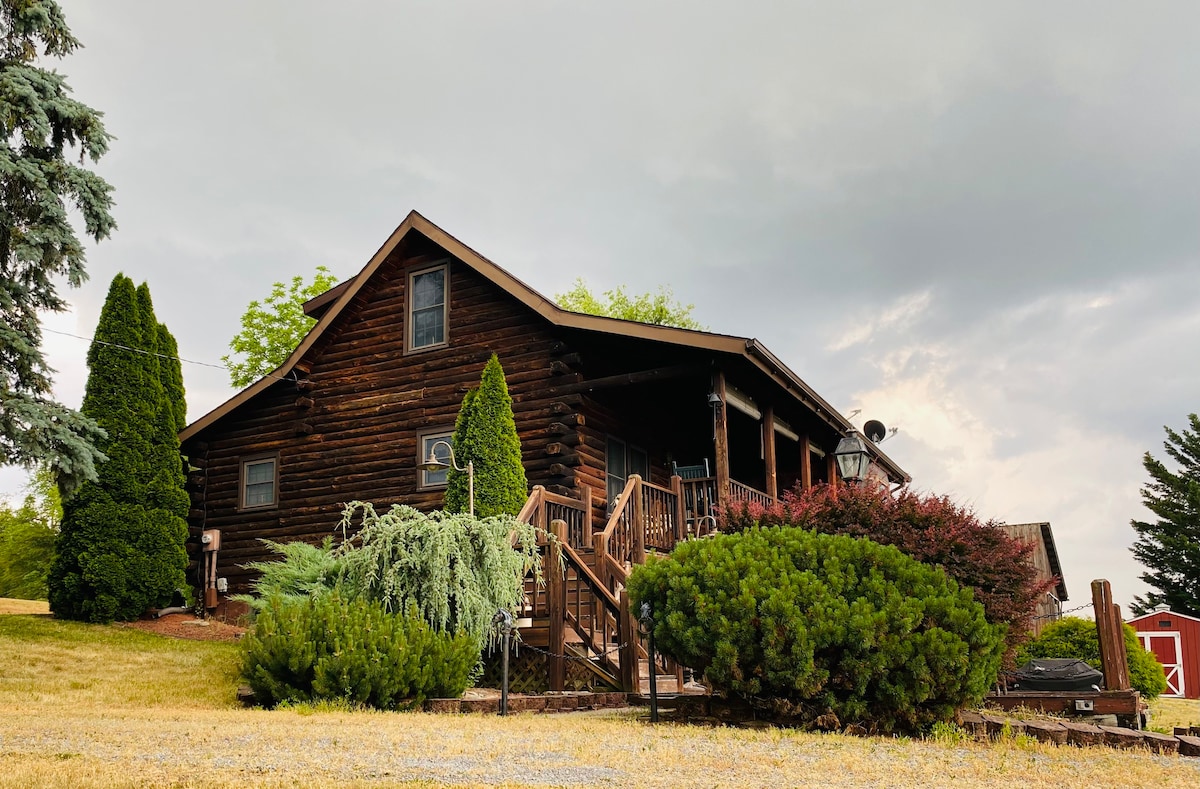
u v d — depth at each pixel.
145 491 19.33
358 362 20.98
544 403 18.61
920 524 12.23
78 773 6.27
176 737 7.89
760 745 8.05
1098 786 6.89
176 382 21.75
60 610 18.52
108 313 19.81
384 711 10.31
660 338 17.22
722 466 16.84
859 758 7.56
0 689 12.01
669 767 6.91
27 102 15.26
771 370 17.45
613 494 19.64
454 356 19.86
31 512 41.91
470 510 14.58
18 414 14.71
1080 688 11.79
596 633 12.62
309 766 6.68
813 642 9.08
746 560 9.66
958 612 9.33
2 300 15.10
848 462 16.36
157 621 19.17
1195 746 9.06
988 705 11.44
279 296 38.16
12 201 15.47
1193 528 47.56
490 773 6.54
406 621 11.39
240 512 21.64
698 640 9.51
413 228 20.23
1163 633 30.77
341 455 20.72
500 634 11.66
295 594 13.08
